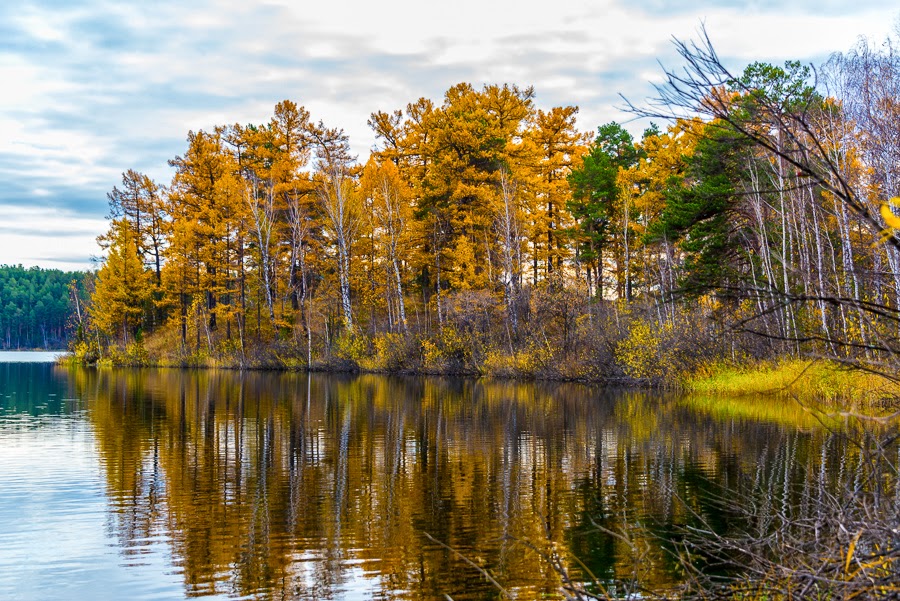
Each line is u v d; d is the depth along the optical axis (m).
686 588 5.88
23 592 7.35
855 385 18.20
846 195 3.31
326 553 8.52
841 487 5.88
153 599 7.23
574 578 7.52
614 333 31.89
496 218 40.62
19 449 15.36
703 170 21.56
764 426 17.61
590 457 13.99
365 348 43.78
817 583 4.49
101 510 10.42
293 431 17.83
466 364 38.72
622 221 42.56
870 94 16.22
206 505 10.67
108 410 22.78
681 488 11.29
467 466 13.30
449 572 7.82
